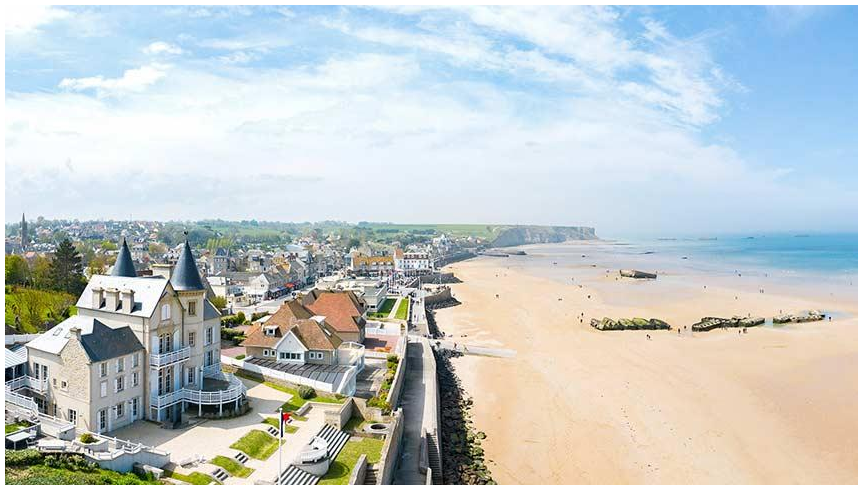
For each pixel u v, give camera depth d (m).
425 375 86.25
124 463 44.50
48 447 44.66
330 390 65.94
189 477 44.47
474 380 92.12
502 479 58.62
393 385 70.31
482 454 64.44
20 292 94.88
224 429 54.31
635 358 105.38
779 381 90.00
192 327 61.25
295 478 45.75
